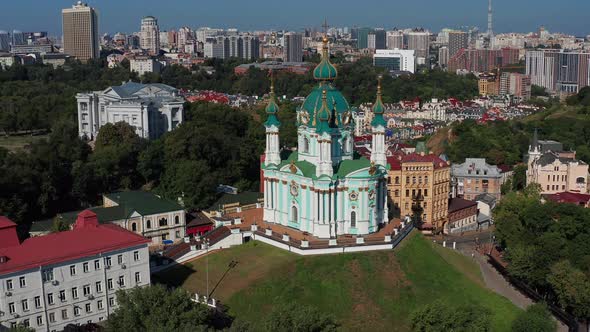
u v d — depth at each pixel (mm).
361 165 143250
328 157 139500
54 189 193375
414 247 143125
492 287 150250
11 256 107625
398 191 199875
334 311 122438
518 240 166250
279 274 129500
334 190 142000
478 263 165625
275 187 153875
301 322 98000
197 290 126375
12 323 105000
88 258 113125
